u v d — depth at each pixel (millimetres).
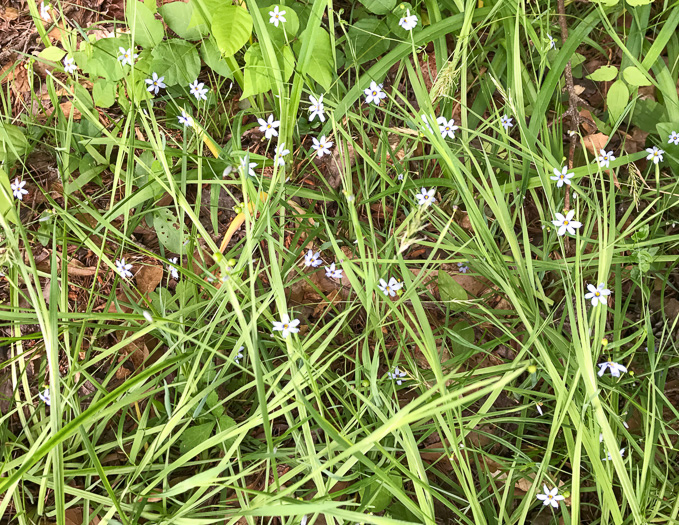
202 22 554
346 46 610
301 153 625
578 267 477
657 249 545
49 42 603
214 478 459
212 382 502
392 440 520
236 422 554
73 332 561
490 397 492
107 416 519
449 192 604
